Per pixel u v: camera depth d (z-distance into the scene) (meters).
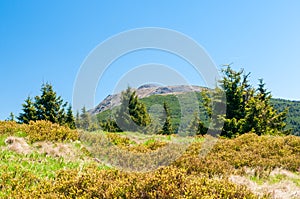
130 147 14.12
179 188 7.72
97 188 8.09
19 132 15.52
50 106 42.00
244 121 32.41
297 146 16.08
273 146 16.05
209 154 14.46
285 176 12.60
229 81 33.41
